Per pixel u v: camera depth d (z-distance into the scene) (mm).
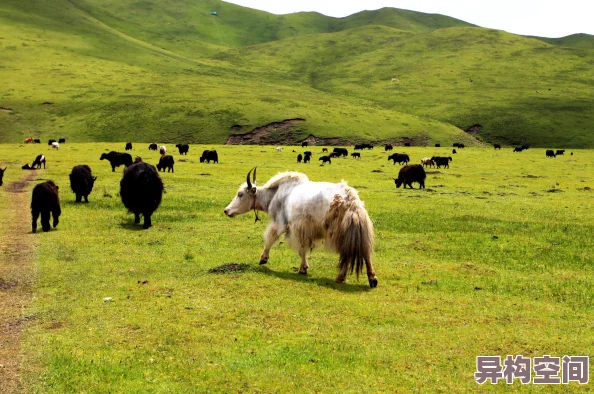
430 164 57531
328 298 10195
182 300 9859
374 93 183500
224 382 6727
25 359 7234
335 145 113062
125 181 17672
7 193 26609
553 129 139875
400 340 8195
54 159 52812
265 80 195625
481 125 144875
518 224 20672
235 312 9219
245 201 13227
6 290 10430
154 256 13656
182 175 40125
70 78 159375
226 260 13422
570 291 11320
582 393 6734
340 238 11055
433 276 12445
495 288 11508
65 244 14742
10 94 137750
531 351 7902
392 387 6715
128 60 198000
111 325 8516
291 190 12422
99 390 6445
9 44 187875
